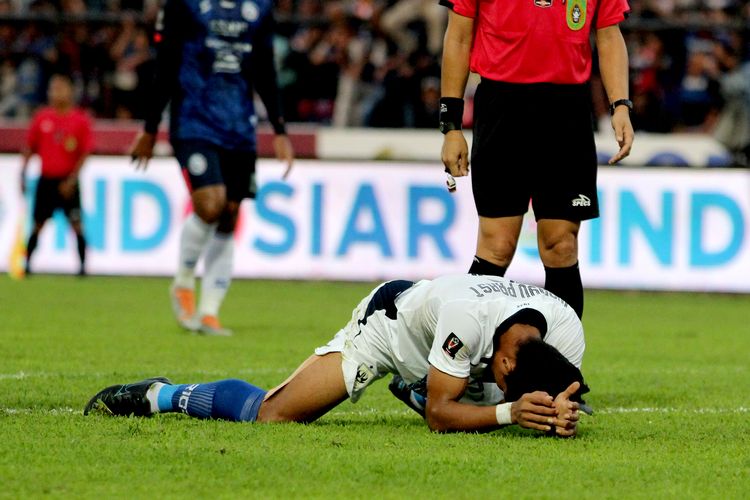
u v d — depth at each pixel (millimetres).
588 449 18094
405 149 60562
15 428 18891
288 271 54656
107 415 20188
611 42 22109
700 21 67375
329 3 71000
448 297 18438
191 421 19609
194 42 34094
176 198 55000
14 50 67438
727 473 16531
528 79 21469
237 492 15008
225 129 34406
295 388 19453
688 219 52750
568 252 21859
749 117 59125
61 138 53250
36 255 56188
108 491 14953
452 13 21938
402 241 54000
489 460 16969
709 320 43219
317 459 16812
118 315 39875
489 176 21750
